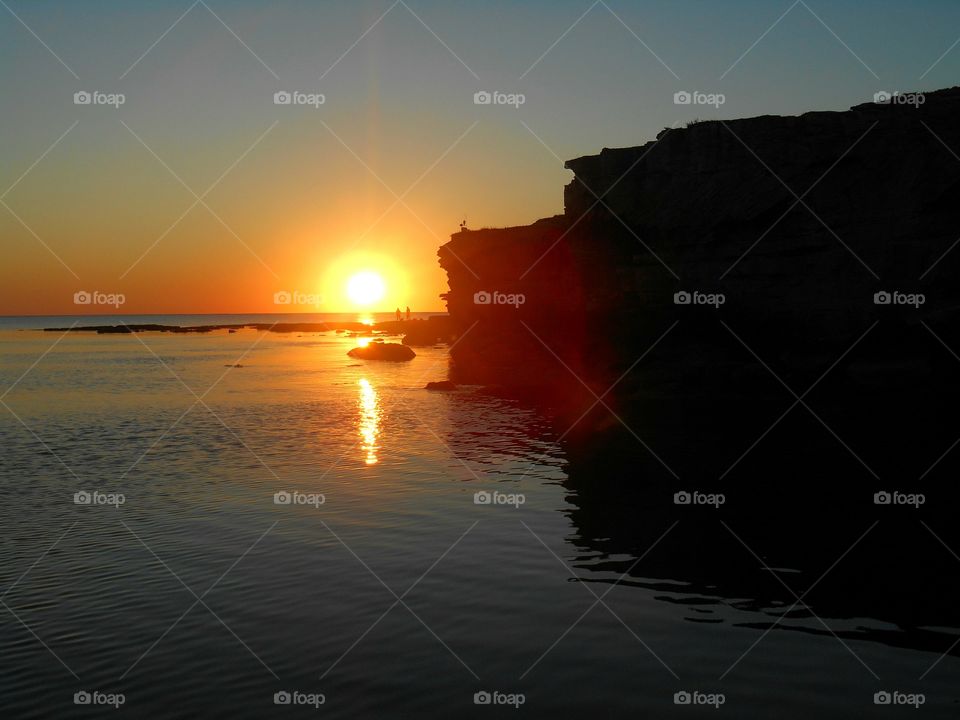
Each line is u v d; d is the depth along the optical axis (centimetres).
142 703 1053
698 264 4541
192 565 1609
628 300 4812
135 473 2520
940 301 3847
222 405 4369
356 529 1856
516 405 4134
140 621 1327
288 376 6241
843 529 1808
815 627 1280
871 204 4081
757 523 1862
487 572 1558
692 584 1480
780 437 2912
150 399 4759
